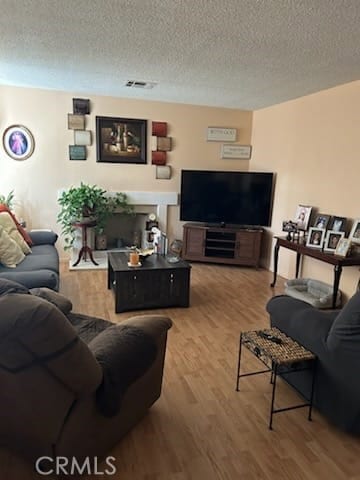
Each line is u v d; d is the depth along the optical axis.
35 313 1.17
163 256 3.91
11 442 1.64
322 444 1.85
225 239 5.29
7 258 3.21
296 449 1.81
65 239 5.16
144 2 2.11
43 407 1.30
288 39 2.57
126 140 5.18
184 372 2.48
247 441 1.86
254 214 5.25
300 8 2.08
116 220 5.64
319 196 4.18
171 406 2.12
